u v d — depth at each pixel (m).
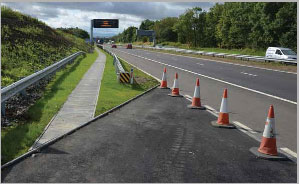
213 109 10.25
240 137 7.15
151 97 12.41
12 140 6.45
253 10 63.12
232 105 11.05
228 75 20.95
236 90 14.54
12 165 5.24
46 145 6.23
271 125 6.09
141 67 27.03
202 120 8.68
